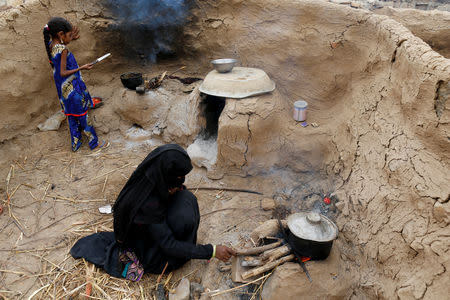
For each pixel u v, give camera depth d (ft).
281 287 8.13
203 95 14.01
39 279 9.34
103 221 11.33
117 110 16.02
